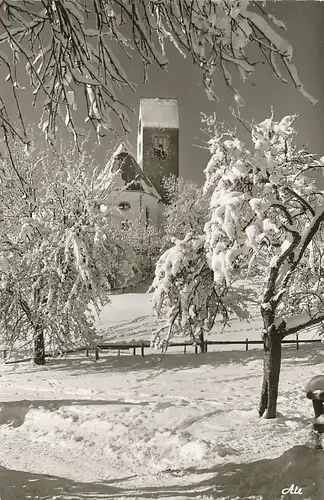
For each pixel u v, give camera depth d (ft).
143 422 39.86
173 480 27.58
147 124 256.93
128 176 213.66
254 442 32.40
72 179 92.02
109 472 30.66
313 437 26.37
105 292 93.45
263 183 41.04
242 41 18.98
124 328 130.82
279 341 39.78
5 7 18.01
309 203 44.01
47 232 90.94
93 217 90.89
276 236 40.91
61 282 89.35
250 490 24.20
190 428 37.22
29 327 92.84
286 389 60.39
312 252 44.62
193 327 71.87
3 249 90.07
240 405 47.47
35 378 79.61
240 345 107.45
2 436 41.42
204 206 164.76
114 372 82.53
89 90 21.75
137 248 178.50
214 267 39.78
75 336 92.12
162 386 68.44
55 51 20.63
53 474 30.19
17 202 90.79
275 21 18.65
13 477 29.01
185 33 19.88
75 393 64.85
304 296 42.63
